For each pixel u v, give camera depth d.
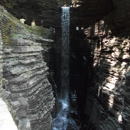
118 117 14.64
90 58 25.78
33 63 10.13
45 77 11.91
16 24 10.21
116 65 18.67
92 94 23.20
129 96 12.12
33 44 11.18
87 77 26.59
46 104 10.66
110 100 16.69
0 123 3.43
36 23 25.33
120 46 18.56
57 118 24.00
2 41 7.77
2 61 7.56
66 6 25.16
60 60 27.59
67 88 28.83
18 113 7.56
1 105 4.58
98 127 18.28
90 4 23.47
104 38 21.97
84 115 24.36
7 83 7.71
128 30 18.14
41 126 9.26
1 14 8.12
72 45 28.92
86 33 25.94
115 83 17.52
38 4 23.31
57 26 26.67
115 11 20.39
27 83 8.35
